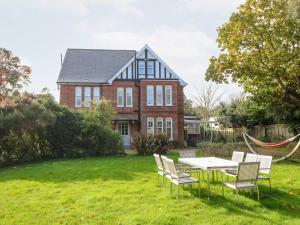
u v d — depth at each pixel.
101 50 35.31
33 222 6.61
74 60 33.41
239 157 10.98
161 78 31.91
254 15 17.14
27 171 14.46
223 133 29.83
